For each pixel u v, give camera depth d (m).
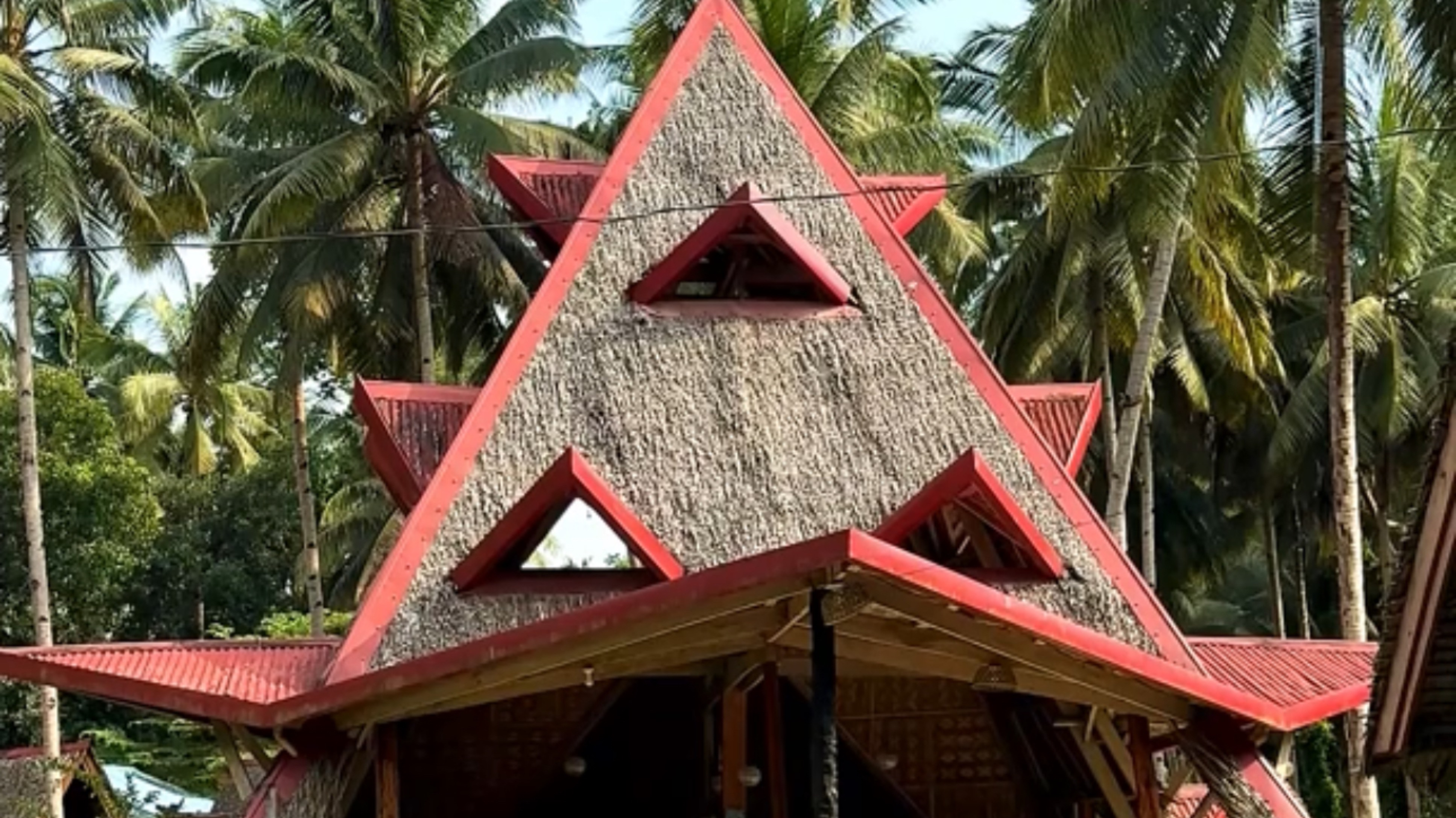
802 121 21.64
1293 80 24.11
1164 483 54.31
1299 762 43.28
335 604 53.12
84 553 44.91
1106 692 15.94
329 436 59.16
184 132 35.09
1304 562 59.84
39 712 40.81
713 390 19.19
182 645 17.89
